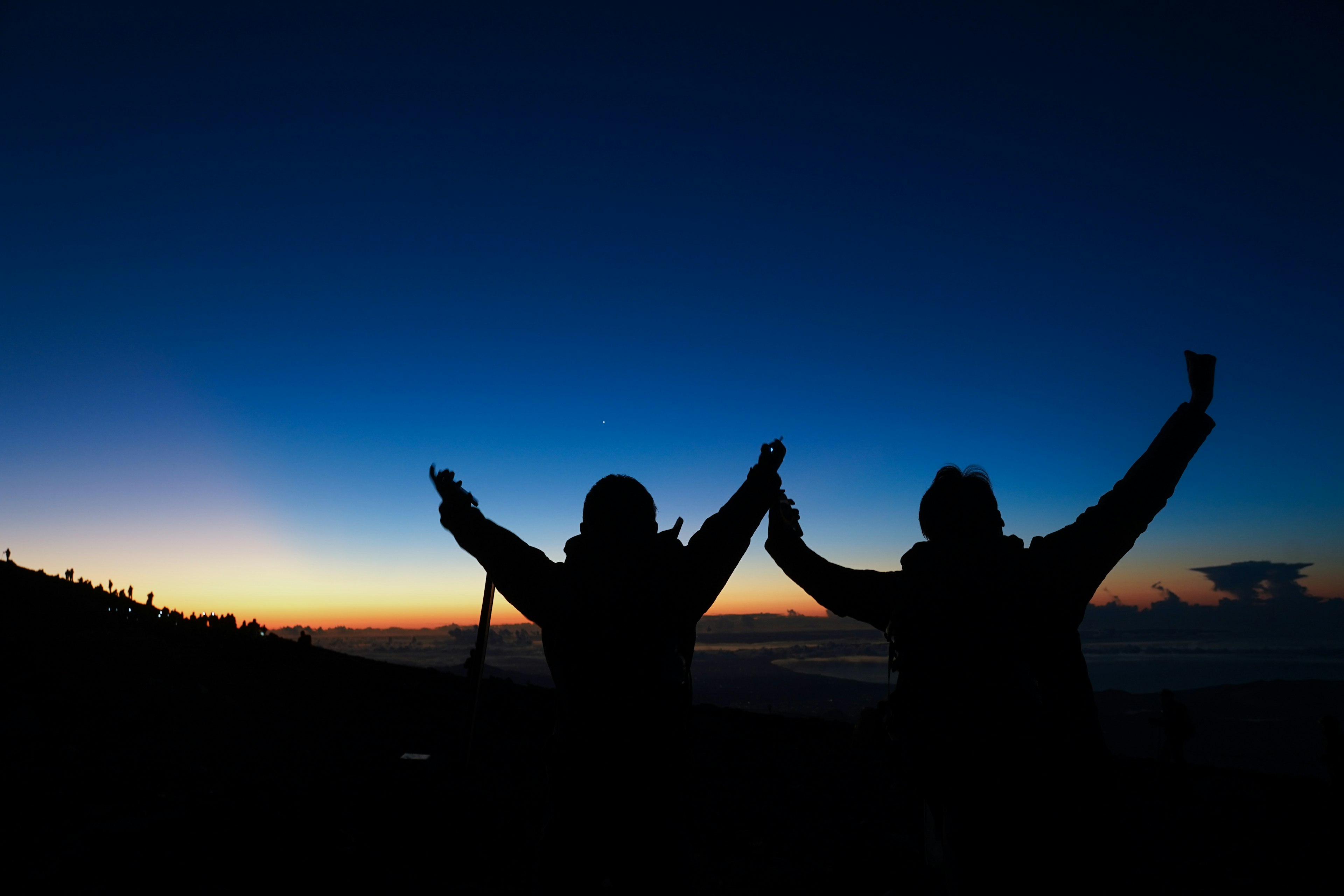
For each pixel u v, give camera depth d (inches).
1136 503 87.8
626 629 87.6
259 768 319.3
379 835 238.2
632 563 92.4
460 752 382.0
